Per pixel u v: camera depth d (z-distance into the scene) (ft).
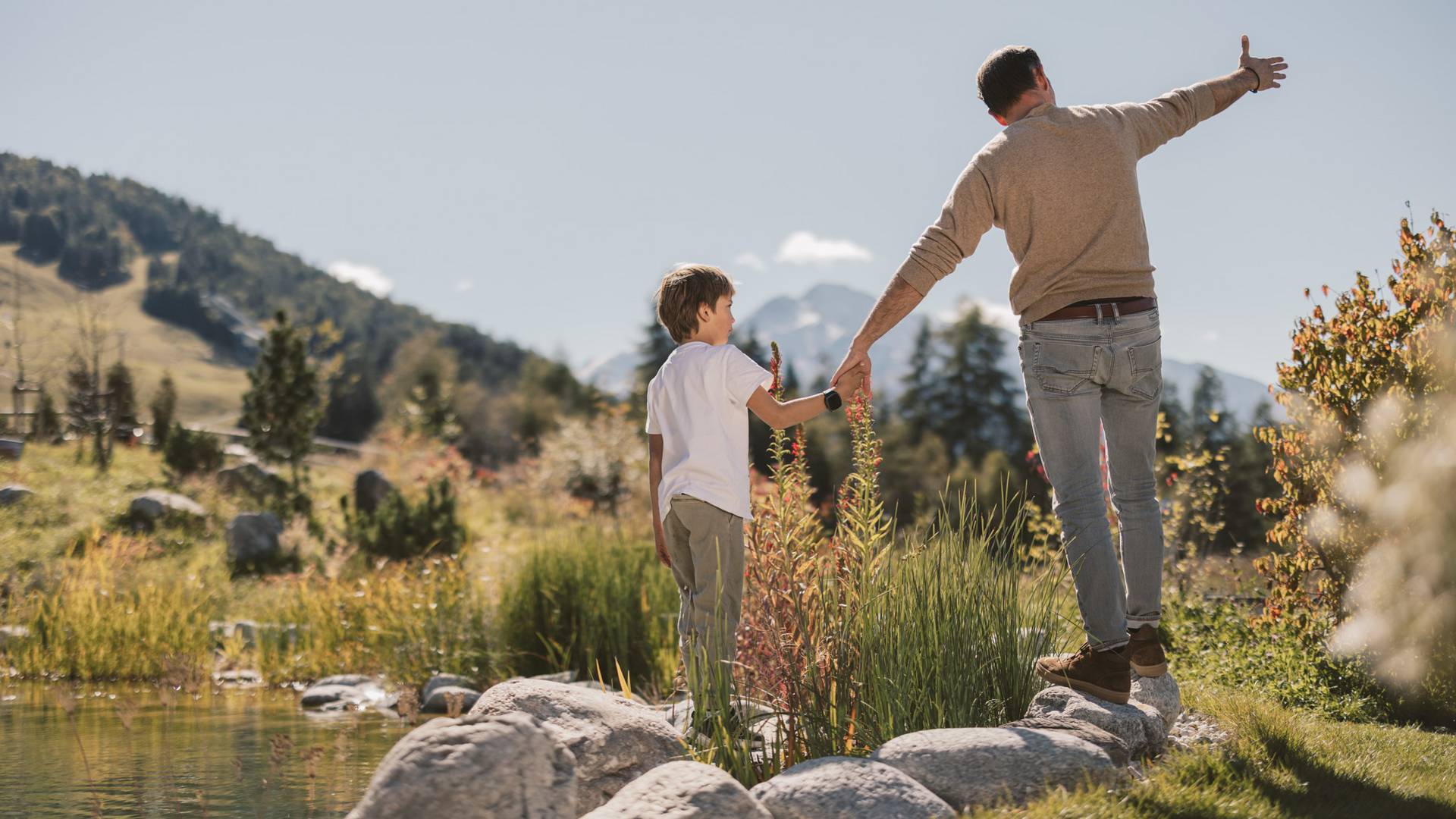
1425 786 9.71
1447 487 15.83
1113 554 10.70
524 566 26.71
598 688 20.51
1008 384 172.14
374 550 39.91
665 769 8.26
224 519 45.91
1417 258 17.63
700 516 10.93
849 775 8.52
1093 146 10.62
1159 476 25.71
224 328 411.54
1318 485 17.79
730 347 11.54
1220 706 13.29
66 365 71.56
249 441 61.21
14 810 11.44
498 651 25.22
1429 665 15.24
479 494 59.67
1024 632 12.17
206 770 13.83
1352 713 15.15
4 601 29.22
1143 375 10.73
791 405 11.19
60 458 56.90
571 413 146.30
